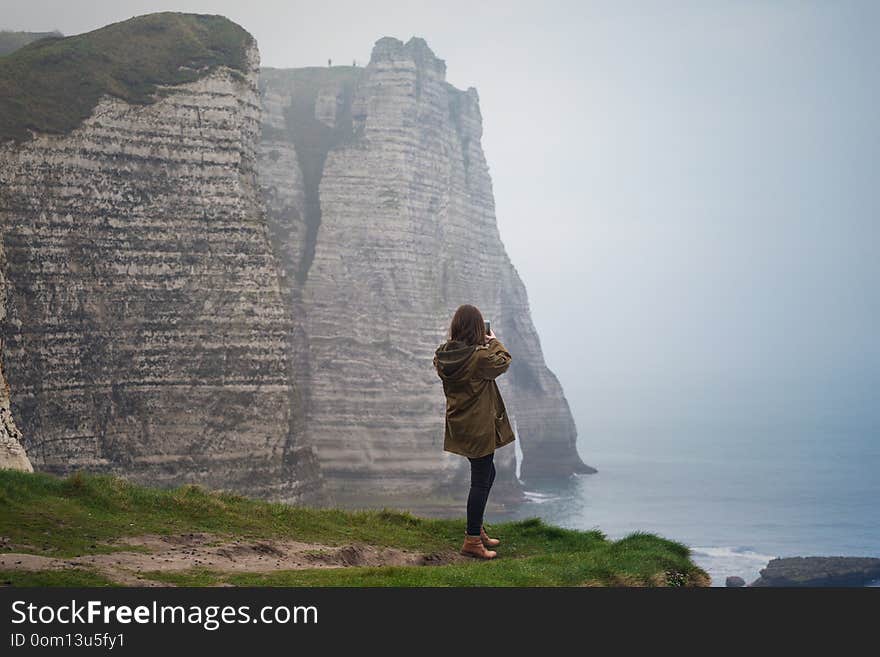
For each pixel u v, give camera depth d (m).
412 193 161.62
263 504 19.38
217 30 111.69
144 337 99.56
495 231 190.38
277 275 108.81
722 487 192.00
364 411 154.00
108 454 95.50
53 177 95.50
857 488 189.88
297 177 164.12
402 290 158.00
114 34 108.00
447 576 13.99
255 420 103.38
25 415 88.62
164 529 16.31
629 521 148.38
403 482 152.12
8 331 88.31
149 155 102.12
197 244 103.56
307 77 182.88
